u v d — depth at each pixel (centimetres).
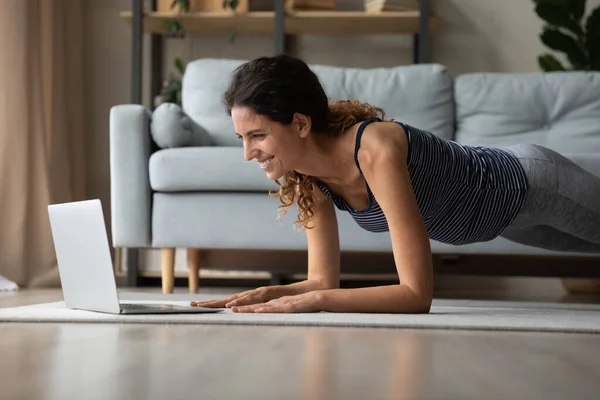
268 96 155
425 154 169
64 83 462
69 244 161
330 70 388
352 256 407
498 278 487
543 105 388
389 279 439
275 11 455
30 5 419
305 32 500
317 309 156
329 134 164
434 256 398
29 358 92
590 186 195
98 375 79
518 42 507
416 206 159
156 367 85
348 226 316
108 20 510
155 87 500
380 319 142
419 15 457
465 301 271
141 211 323
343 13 459
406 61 510
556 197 192
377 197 160
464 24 507
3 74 400
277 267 410
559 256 393
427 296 158
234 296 171
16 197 402
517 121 386
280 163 162
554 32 455
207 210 321
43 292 349
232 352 99
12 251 401
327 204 186
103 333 122
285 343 110
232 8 456
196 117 378
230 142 374
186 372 81
